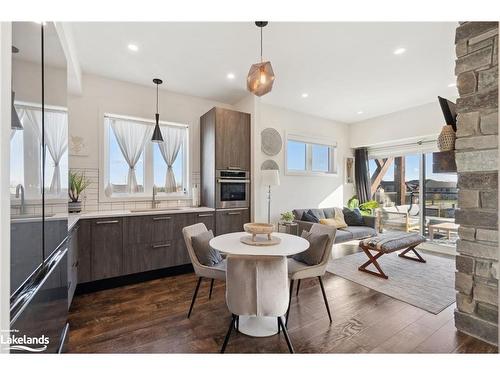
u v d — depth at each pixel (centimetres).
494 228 181
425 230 490
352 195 607
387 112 514
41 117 123
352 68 325
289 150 512
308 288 287
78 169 326
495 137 180
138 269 308
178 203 402
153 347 181
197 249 230
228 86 378
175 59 298
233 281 164
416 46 274
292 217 462
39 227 118
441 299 258
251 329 203
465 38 195
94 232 281
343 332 200
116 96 351
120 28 238
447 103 223
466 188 195
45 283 123
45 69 128
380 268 329
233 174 391
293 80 361
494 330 181
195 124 416
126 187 366
